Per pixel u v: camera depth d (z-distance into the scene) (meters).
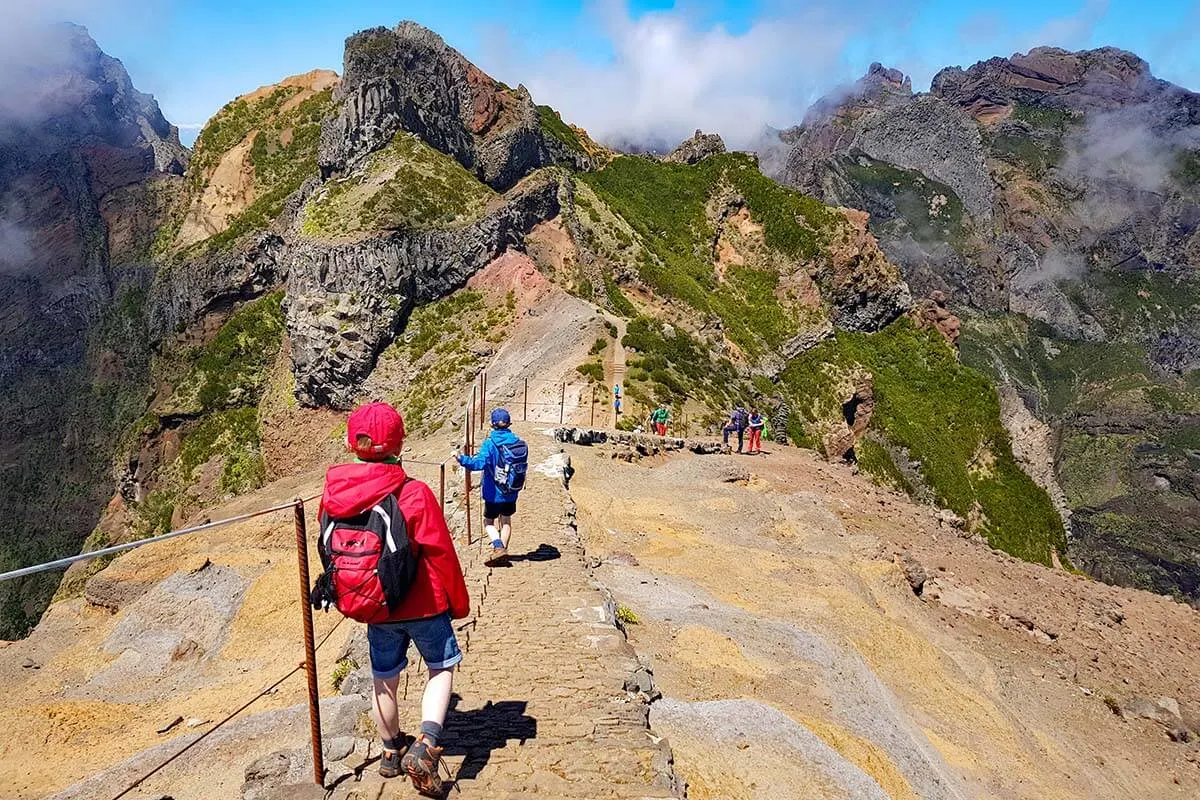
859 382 98.81
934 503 90.12
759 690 10.27
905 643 14.03
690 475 23.69
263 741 8.59
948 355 116.00
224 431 95.19
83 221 174.88
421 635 4.98
